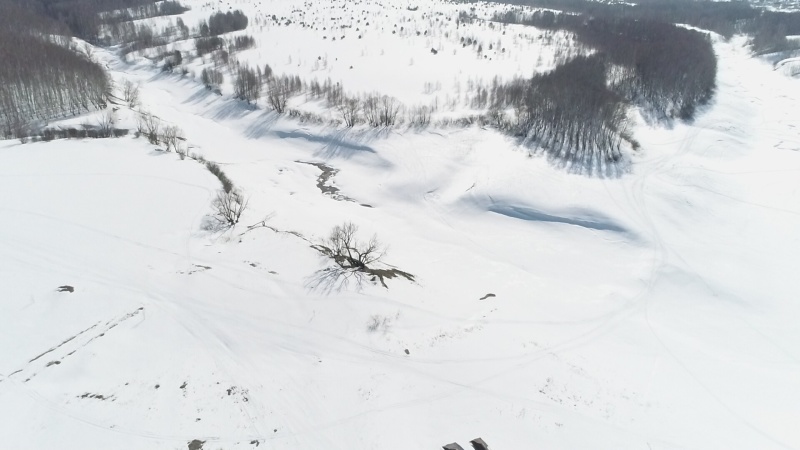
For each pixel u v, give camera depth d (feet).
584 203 227.61
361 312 145.18
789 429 120.06
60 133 261.03
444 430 108.88
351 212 234.58
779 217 220.64
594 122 266.57
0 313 125.39
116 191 197.57
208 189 207.92
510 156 267.80
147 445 98.17
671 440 112.98
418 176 263.49
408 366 128.06
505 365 131.85
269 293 148.05
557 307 165.17
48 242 158.81
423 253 199.52
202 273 152.87
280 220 195.42
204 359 121.49
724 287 179.52
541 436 109.91
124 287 142.20
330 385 118.73
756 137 303.68
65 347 118.42
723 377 137.18
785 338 156.35
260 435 103.71
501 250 207.21
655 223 216.33
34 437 96.89
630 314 164.14
